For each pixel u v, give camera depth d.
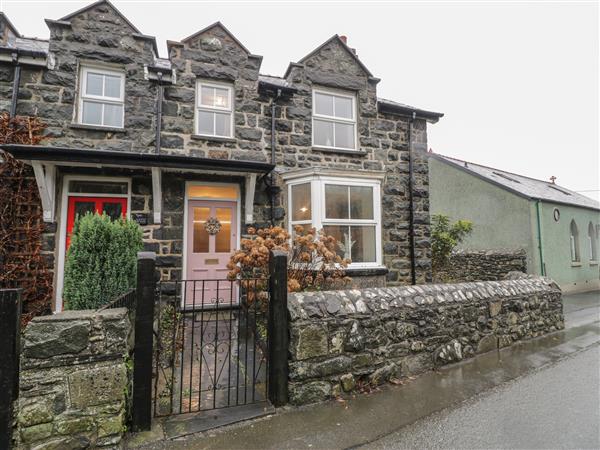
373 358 3.76
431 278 8.20
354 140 8.19
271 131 7.26
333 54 8.03
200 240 6.77
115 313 2.57
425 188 8.45
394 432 2.78
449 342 4.50
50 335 2.37
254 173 6.47
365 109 8.13
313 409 3.18
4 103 5.72
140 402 2.72
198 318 5.90
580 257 13.55
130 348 2.96
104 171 6.02
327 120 7.98
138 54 6.52
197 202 6.81
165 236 6.30
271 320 3.35
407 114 8.52
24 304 5.50
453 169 14.31
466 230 10.67
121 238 4.33
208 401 3.22
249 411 3.06
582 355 4.87
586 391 3.60
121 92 6.55
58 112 5.95
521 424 2.91
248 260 5.16
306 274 5.46
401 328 4.04
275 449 2.52
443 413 3.12
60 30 6.12
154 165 5.72
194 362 4.11
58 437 2.33
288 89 7.30
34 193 5.68
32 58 5.83
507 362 4.54
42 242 5.64
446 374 4.11
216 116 7.12
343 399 3.41
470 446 2.57
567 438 2.68
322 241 5.66
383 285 7.30
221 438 2.65
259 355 4.36
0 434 2.20
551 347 5.25
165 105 6.57
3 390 2.22
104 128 6.13
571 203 13.05
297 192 7.22
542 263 11.52
